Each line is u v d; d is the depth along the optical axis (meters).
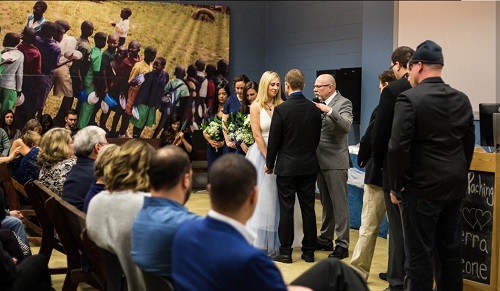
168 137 8.84
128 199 2.66
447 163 3.32
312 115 4.84
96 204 2.72
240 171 2.04
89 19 8.55
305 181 4.94
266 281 1.95
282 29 9.56
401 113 3.32
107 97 8.72
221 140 6.73
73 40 8.48
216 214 2.05
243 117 5.61
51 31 8.35
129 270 2.64
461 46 6.65
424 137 3.32
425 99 3.31
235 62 9.70
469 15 6.54
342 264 2.51
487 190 3.88
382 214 4.30
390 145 3.35
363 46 7.77
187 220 2.16
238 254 1.96
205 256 2.00
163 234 2.29
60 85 8.45
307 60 9.04
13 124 7.72
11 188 5.35
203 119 9.31
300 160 4.83
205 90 9.32
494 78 6.30
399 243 4.00
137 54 8.86
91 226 2.74
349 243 5.62
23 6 8.16
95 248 2.93
